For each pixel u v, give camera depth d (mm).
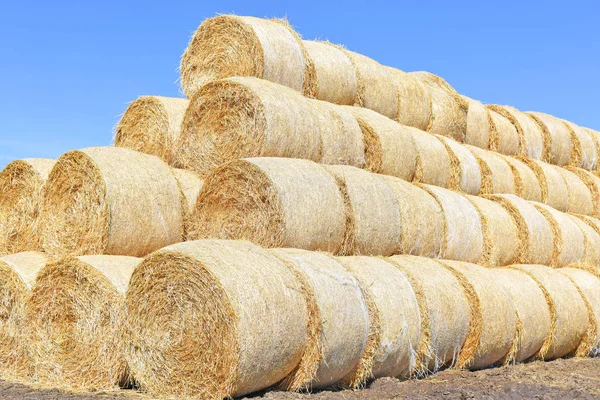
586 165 17594
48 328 8984
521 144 16125
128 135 11617
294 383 7824
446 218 11531
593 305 12547
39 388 8531
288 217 8867
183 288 7512
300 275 7867
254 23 11172
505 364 11102
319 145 10547
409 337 9016
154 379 7785
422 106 13852
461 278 10258
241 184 9164
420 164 12398
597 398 8445
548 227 13539
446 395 8227
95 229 9211
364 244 9938
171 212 9664
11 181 10867
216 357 7215
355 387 8609
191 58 11820
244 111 10031
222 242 7984
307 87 11570
